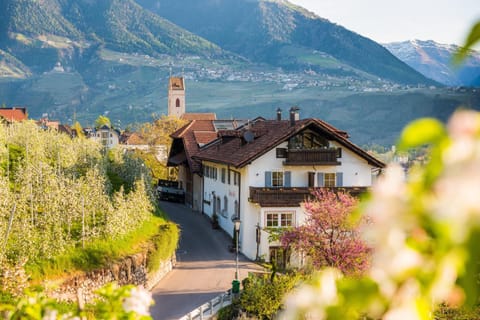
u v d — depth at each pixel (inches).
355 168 1572.3
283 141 1526.8
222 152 1894.7
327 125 1642.5
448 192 78.5
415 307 91.7
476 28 85.4
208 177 2087.8
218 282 1285.7
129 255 1137.4
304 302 101.7
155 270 1254.9
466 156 77.1
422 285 90.1
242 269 1403.8
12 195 1046.4
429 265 88.2
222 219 1862.7
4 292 821.2
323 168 1555.1
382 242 89.7
